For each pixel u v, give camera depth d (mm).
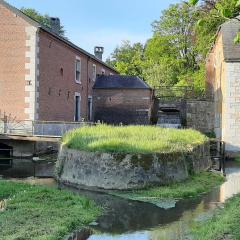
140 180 14367
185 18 52844
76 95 31938
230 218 9250
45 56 25766
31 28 24375
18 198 11500
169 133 19938
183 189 14070
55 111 27625
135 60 64938
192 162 16844
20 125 24109
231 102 24297
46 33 25656
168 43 53562
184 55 53281
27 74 24391
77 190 14367
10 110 24500
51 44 26703
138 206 12070
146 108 34969
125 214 11094
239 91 24203
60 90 28500
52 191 12641
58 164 17141
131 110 35156
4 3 24578
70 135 18641
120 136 17812
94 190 14406
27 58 24422
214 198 13219
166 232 9438
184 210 11570
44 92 25734
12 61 24562
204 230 8891
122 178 14398
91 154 15070
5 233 8484
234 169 19984
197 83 45312
